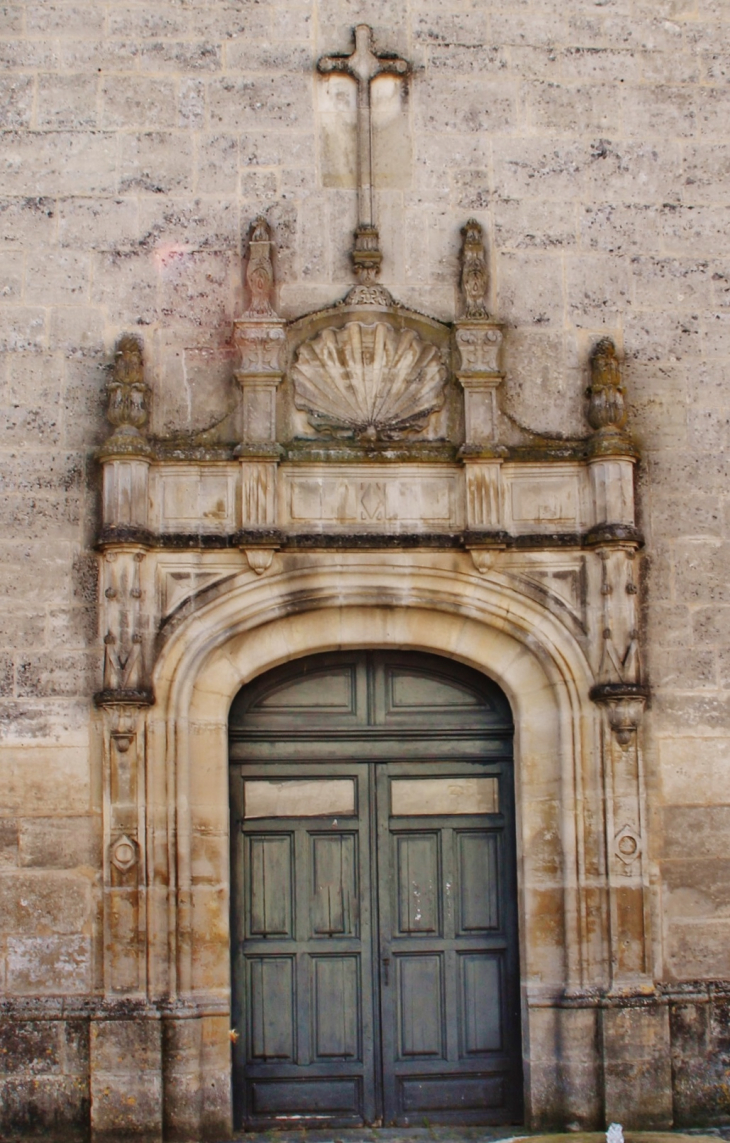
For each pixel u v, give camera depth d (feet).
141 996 31.65
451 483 33.99
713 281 35.78
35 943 32.14
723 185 36.17
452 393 34.53
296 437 34.09
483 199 35.63
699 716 34.01
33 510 33.53
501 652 34.45
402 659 35.22
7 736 32.76
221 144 35.29
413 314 34.81
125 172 35.04
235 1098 33.45
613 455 33.78
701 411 35.19
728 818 33.76
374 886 34.45
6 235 34.60
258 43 35.73
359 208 35.22
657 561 34.47
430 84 35.94
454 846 34.73
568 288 35.45
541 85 36.17
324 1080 33.71
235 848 34.30
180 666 32.89
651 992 32.45
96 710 32.91
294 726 34.65
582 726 33.50
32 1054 31.63
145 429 33.81
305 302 34.88
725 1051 32.71
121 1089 31.24
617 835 32.91
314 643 34.14
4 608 33.14
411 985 34.22
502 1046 34.04
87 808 32.65
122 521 32.76
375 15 36.09
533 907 33.50
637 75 36.42
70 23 35.47
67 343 34.27
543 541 33.68
